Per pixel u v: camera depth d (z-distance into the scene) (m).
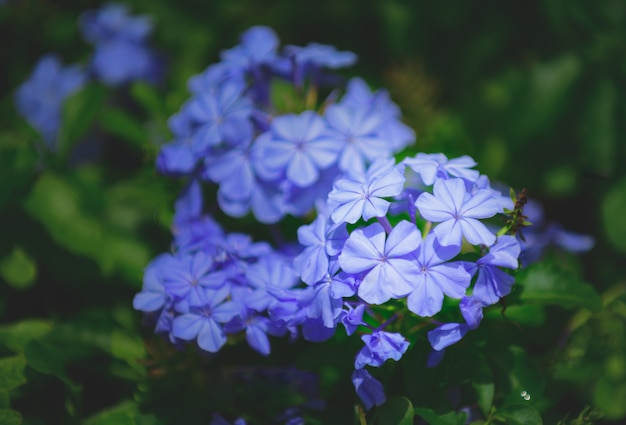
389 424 0.42
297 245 0.47
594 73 0.57
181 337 0.43
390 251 0.40
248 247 0.45
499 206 0.41
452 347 0.43
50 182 0.52
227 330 0.43
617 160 0.57
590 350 0.48
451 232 0.40
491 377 0.43
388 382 0.43
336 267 0.41
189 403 0.45
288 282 0.44
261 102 0.49
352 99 0.50
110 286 0.53
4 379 0.45
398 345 0.40
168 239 0.53
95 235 0.52
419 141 0.55
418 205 0.40
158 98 0.55
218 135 0.46
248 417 0.45
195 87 0.50
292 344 0.47
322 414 0.44
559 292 0.43
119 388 0.49
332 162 0.45
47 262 0.52
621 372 0.48
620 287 0.52
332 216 0.41
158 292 0.45
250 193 0.46
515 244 0.40
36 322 0.49
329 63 0.48
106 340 0.47
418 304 0.40
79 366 0.49
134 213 0.56
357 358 0.41
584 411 0.44
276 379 0.46
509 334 0.46
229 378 0.46
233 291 0.44
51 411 0.47
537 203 0.56
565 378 0.48
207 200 0.50
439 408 0.42
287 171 0.45
